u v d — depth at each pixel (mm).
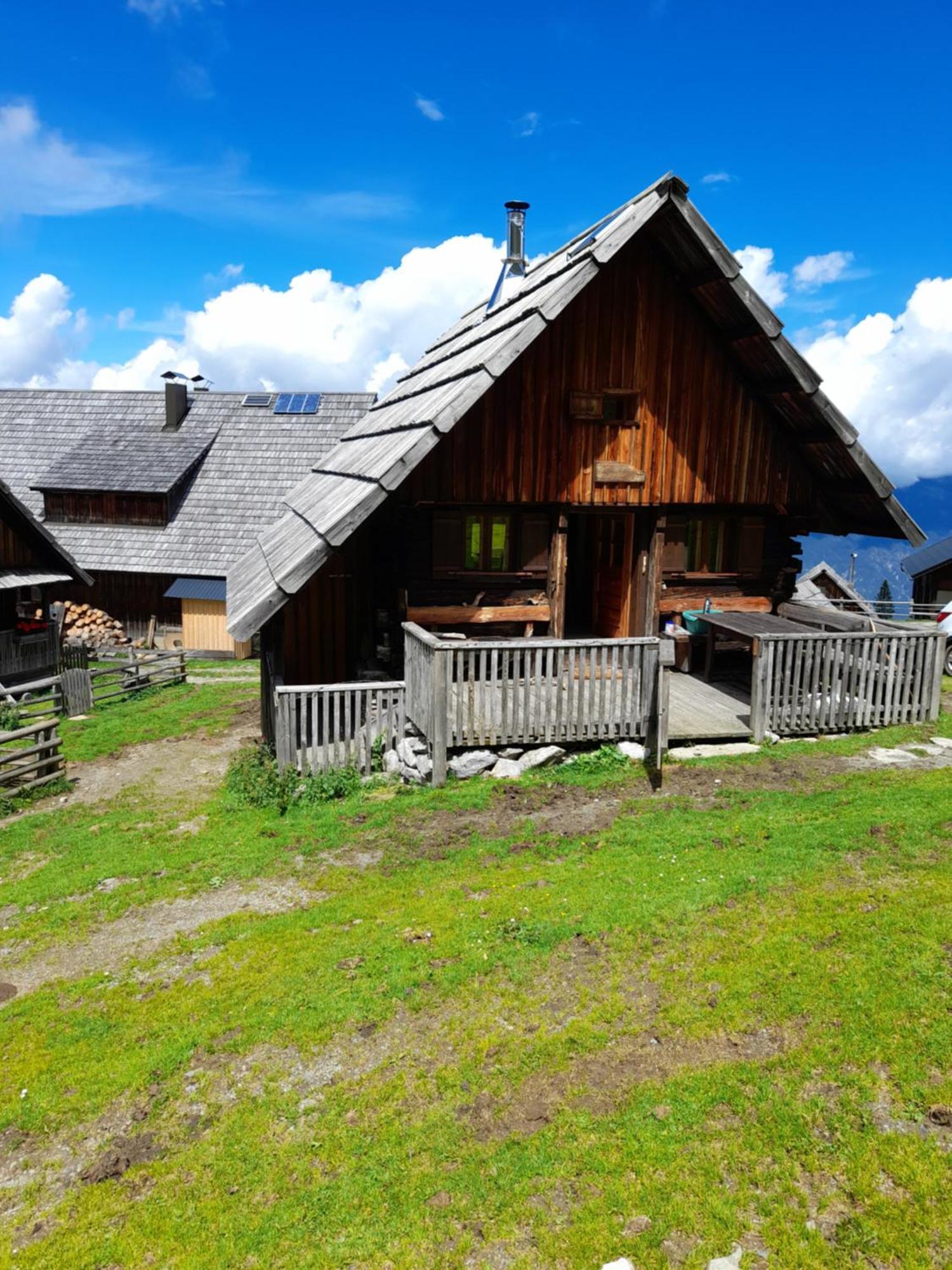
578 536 17031
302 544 11656
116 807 12195
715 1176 4602
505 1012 6012
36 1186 5000
